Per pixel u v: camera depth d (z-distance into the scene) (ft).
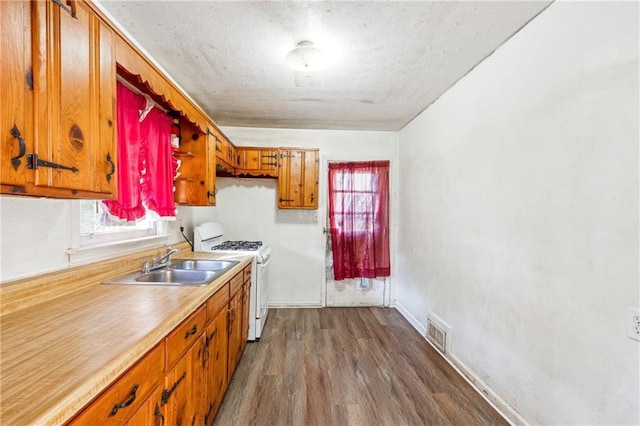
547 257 4.83
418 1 4.73
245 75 7.41
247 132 12.19
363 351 8.44
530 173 5.22
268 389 6.57
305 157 11.75
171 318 3.61
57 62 2.94
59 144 2.97
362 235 12.35
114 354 2.71
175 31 5.58
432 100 9.00
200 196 7.61
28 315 3.64
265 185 12.45
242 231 12.42
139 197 5.60
